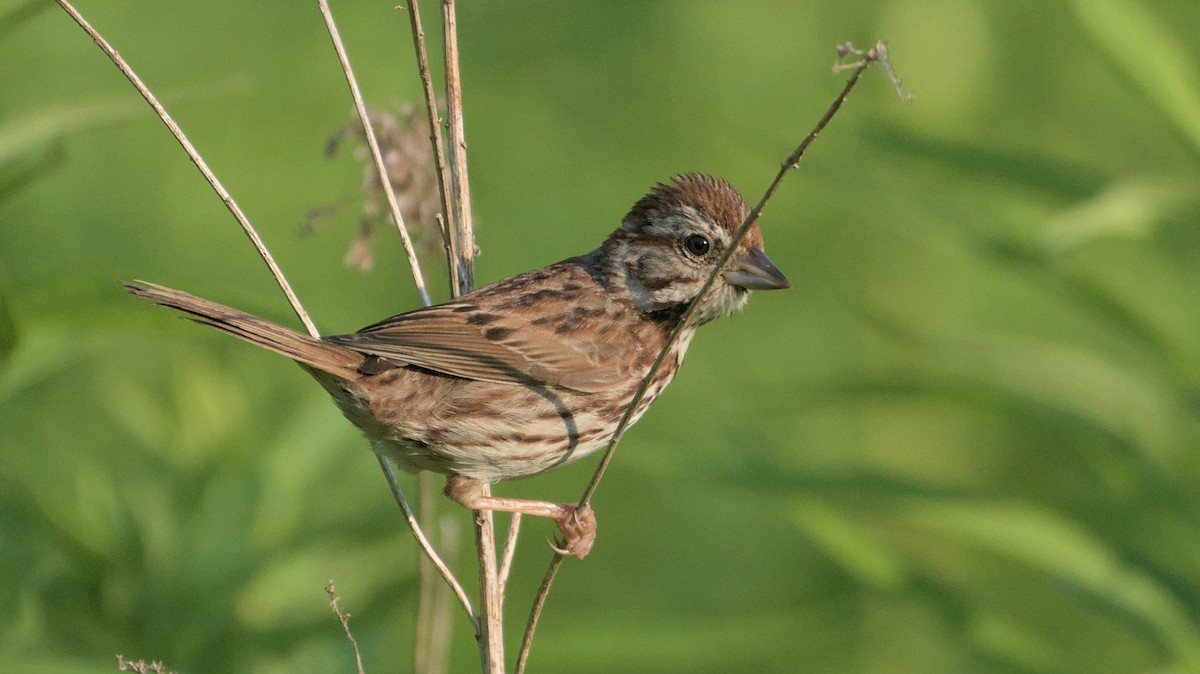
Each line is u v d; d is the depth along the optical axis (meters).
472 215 9.38
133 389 11.91
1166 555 10.86
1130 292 11.73
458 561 15.14
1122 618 10.09
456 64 8.90
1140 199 10.23
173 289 8.38
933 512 10.53
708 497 16.48
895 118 13.97
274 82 17.78
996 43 17.09
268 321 8.62
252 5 18.45
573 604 15.88
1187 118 10.59
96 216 16.39
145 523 10.78
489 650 8.41
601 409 9.45
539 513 9.17
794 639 11.55
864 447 15.48
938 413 15.33
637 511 16.73
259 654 10.48
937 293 16.31
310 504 11.22
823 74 16.88
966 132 15.86
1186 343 10.95
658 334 9.65
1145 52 10.64
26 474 11.41
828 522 11.55
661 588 15.98
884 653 14.14
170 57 17.64
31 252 15.73
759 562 16.12
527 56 19.31
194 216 16.89
